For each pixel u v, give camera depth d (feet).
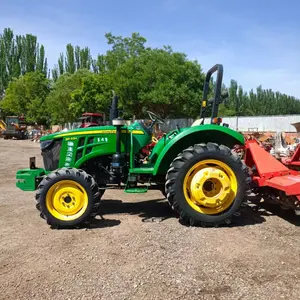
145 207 18.22
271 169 15.64
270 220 15.21
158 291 9.04
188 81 78.74
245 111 219.00
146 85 79.25
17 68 183.01
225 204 14.38
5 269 10.42
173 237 13.07
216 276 9.83
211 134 15.49
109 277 9.82
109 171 16.29
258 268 10.30
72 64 186.39
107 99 84.33
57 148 16.43
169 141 15.47
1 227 14.65
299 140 40.96
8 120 111.96
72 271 10.23
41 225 14.90
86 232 13.83
